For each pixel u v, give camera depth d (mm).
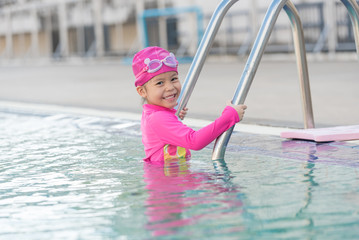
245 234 1376
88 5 15195
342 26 10703
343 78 7074
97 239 1392
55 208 1709
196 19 12742
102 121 4098
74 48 15750
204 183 1952
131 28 14203
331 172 2076
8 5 17328
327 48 10914
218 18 2600
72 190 1945
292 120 3871
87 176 2186
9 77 10914
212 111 4664
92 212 1641
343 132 2830
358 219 1463
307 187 1836
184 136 2371
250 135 3115
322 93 5539
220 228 1427
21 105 5727
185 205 1661
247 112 4449
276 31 11672
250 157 2459
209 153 2590
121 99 5992
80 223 1535
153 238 1376
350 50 10648
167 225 1473
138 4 13945
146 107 2518
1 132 3738
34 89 7883
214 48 12641
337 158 2361
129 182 2033
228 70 9938
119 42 14578
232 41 12328
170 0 13320
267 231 1392
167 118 2428
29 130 3812
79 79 9531
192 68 2600
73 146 3016
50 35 16328
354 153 2457
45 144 3129
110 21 14688
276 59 11758
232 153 2576
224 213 1560
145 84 2461
